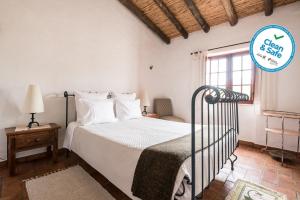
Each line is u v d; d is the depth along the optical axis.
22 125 2.39
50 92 2.65
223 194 1.74
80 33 2.96
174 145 1.45
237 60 3.66
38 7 2.49
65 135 2.54
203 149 1.34
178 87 4.50
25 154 2.46
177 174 1.10
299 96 2.85
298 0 2.83
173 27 4.17
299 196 1.72
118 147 1.58
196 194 1.21
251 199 1.65
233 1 3.07
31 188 1.75
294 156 2.70
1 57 2.21
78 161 2.47
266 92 3.14
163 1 3.42
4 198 1.60
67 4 2.79
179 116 4.48
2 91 2.23
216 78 3.97
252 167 2.39
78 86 2.96
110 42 3.41
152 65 4.35
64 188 1.77
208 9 3.39
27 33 2.40
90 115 2.50
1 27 2.20
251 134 3.37
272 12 3.08
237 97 1.87
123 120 2.95
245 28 3.39
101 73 3.28
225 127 1.91
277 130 2.79
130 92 3.83
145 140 1.70
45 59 2.58
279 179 2.06
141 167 1.28
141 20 4.00
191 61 4.23
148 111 4.29
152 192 1.15
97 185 1.83
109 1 3.37
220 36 3.74
